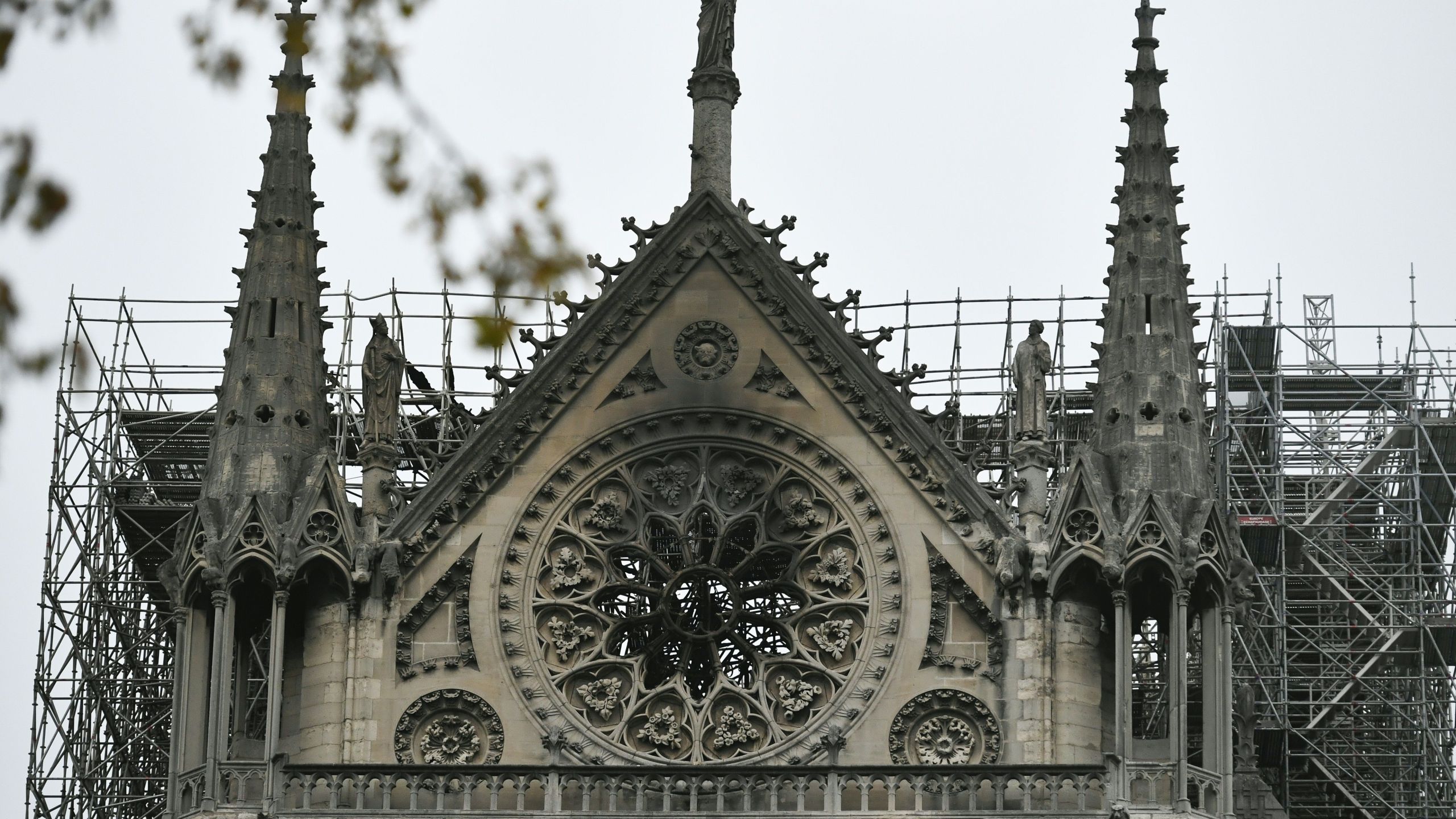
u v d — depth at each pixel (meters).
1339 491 144.00
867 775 105.50
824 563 112.69
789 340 116.38
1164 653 131.88
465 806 105.62
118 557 144.00
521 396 115.38
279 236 119.94
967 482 112.62
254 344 116.62
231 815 105.06
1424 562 146.38
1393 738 145.50
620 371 116.12
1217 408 146.75
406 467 144.12
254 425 114.12
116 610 145.25
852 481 113.69
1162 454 111.81
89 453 144.00
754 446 115.06
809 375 115.81
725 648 113.94
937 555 111.75
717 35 122.75
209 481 113.25
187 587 110.62
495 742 109.69
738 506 114.56
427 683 110.56
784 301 116.88
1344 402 150.38
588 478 114.75
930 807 105.69
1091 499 110.25
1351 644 144.38
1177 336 115.44
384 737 109.56
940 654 110.12
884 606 111.38
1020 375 115.69
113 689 146.00
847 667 110.56
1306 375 151.50
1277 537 141.88
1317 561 146.25
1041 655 109.19
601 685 110.81
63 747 139.62
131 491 146.88
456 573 112.38
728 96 121.88
